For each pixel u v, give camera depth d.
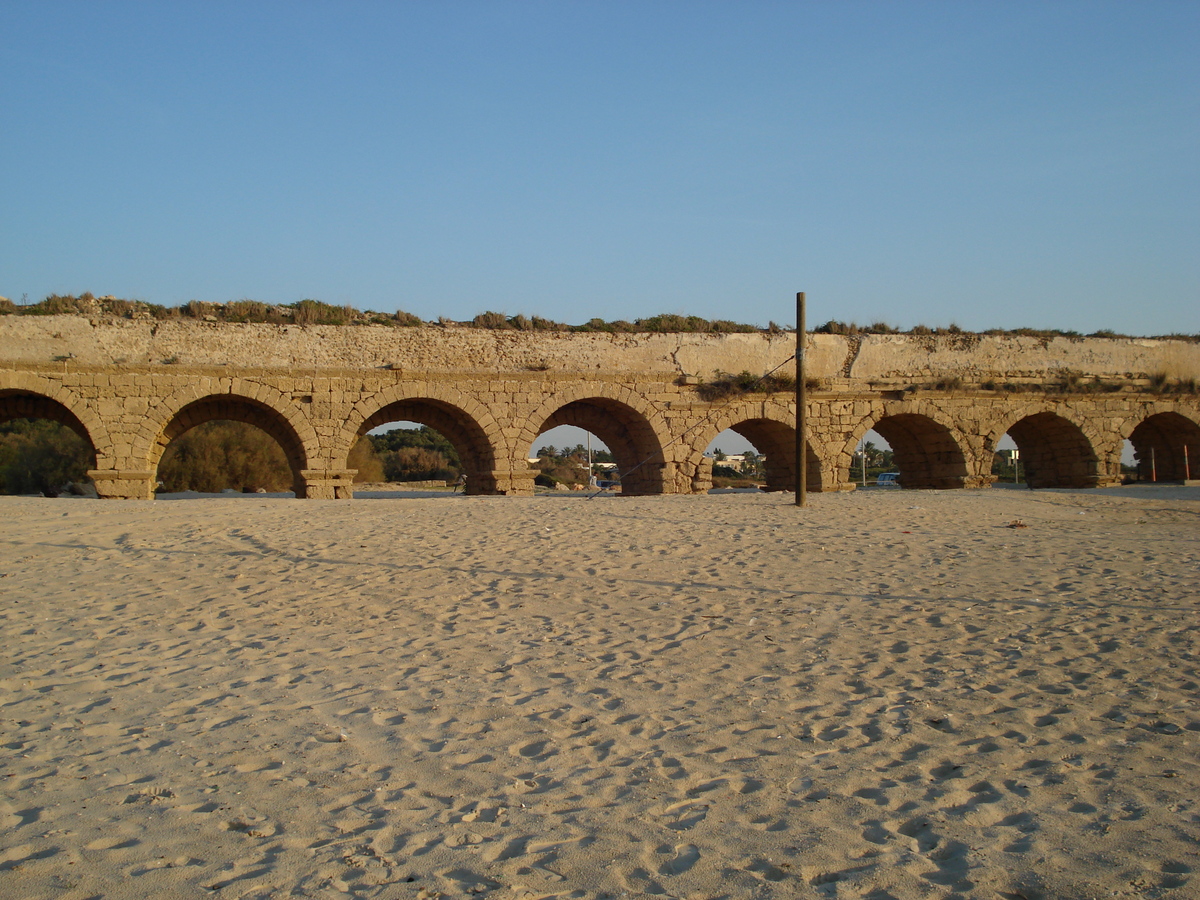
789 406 33.50
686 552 15.75
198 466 56.41
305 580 13.54
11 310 27.55
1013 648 9.69
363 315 31.28
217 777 6.55
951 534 18.31
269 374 28.73
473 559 15.04
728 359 33.22
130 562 14.89
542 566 14.44
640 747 7.06
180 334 28.27
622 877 5.05
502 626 10.91
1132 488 32.38
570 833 5.61
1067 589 12.72
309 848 5.44
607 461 94.19
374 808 6.02
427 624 11.05
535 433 31.00
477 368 30.66
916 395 34.50
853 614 11.30
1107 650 9.57
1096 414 36.41
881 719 7.57
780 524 19.34
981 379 35.53
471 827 5.71
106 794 6.26
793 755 6.84
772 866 5.14
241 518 19.75
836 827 5.64
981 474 35.12
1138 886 4.84
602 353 32.00
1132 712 7.64
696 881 4.99
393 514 20.83
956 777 6.38
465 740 7.26
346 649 9.98
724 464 91.50
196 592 12.81
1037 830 5.54
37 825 5.79
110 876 5.11
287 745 7.16
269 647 10.12
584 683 8.70
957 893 4.81
